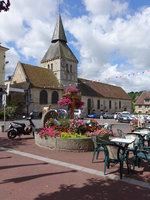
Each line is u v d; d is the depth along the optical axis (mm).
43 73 40000
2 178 4793
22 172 5242
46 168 5609
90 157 6953
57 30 44188
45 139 8281
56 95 38906
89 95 47469
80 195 3949
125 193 4074
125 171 5504
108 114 39562
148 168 5824
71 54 44375
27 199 3725
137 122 14398
